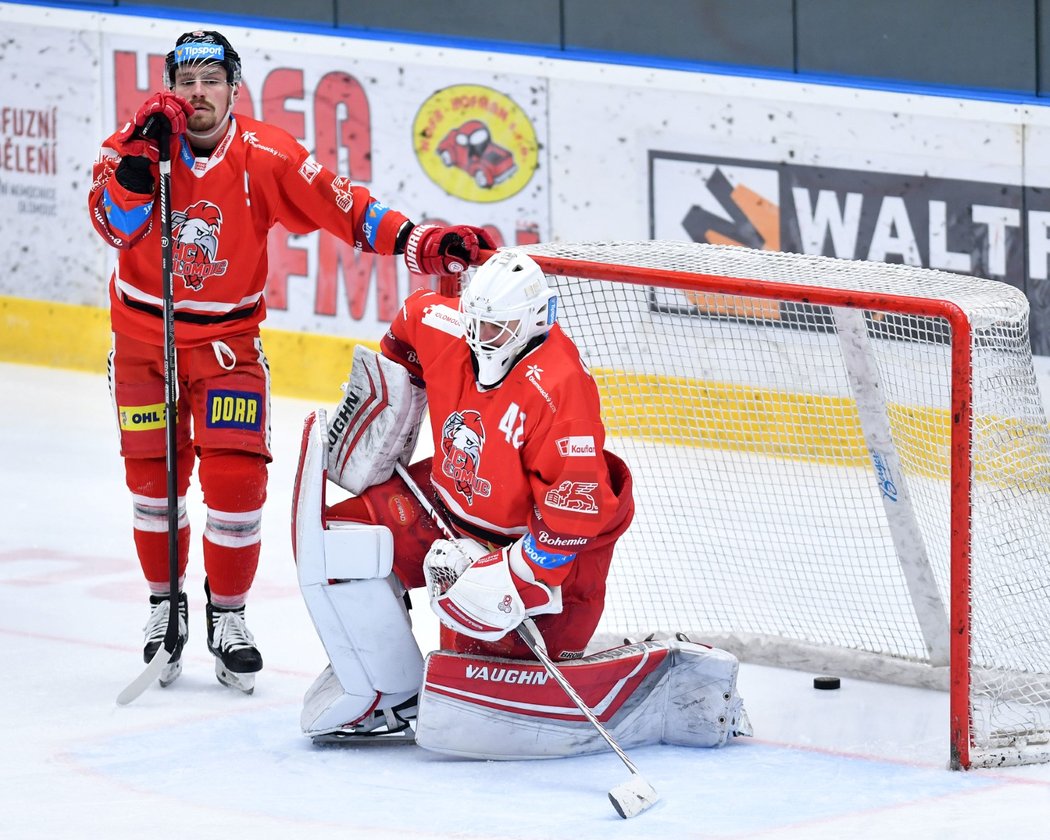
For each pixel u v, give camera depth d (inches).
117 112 1093.8
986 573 532.4
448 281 584.1
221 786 486.0
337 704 516.1
